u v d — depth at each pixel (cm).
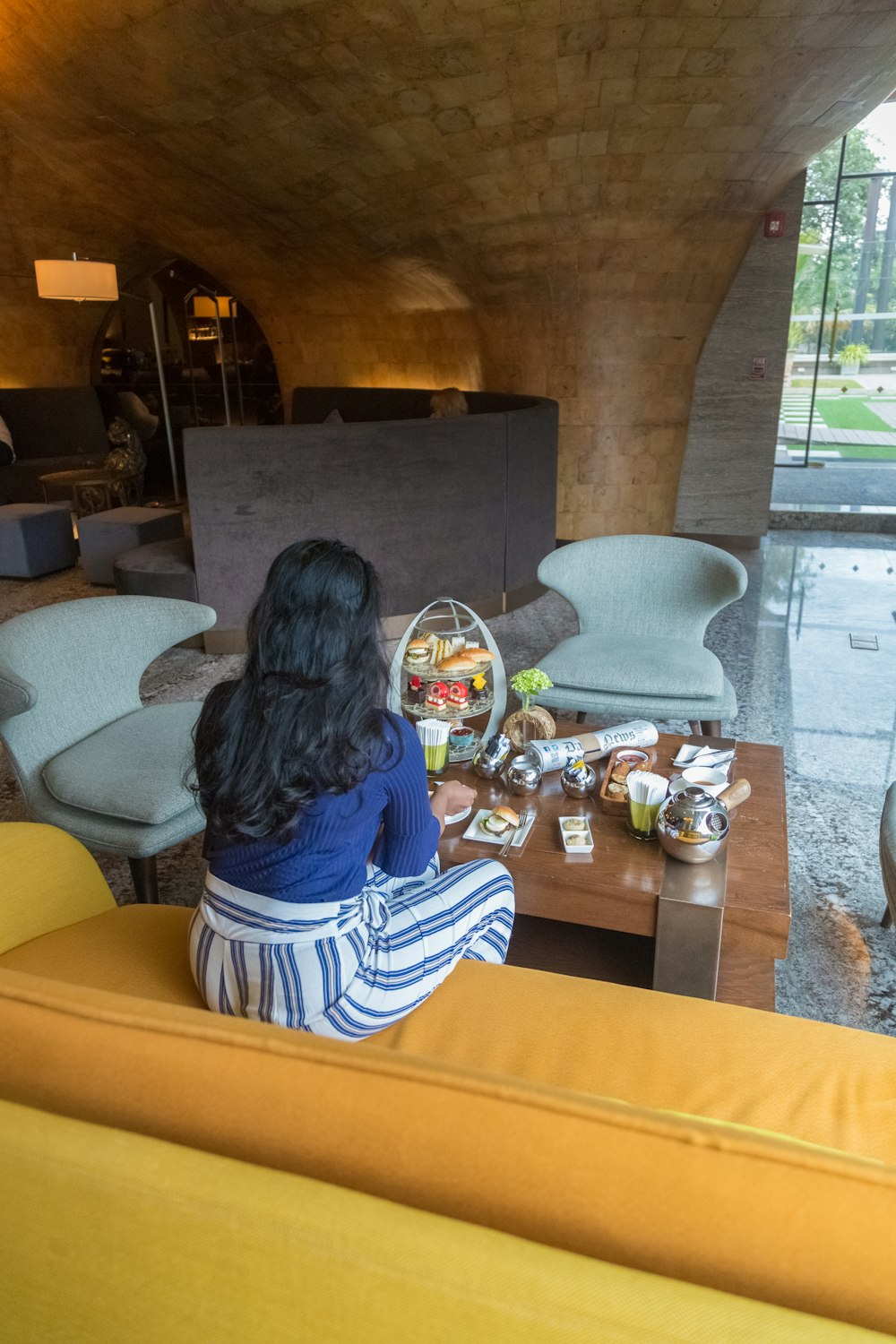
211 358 931
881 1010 211
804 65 473
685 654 305
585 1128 70
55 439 866
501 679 272
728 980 190
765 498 690
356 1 449
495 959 168
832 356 1015
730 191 584
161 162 666
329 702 122
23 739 231
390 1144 72
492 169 578
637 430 700
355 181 625
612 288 646
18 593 579
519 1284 62
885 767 331
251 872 129
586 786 214
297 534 471
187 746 239
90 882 180
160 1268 71
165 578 469
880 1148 117
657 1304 60
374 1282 64
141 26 498
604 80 493
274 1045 77
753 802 215
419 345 814
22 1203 74
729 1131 68
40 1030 82
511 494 534
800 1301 64
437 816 192
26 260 833
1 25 545
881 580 593
